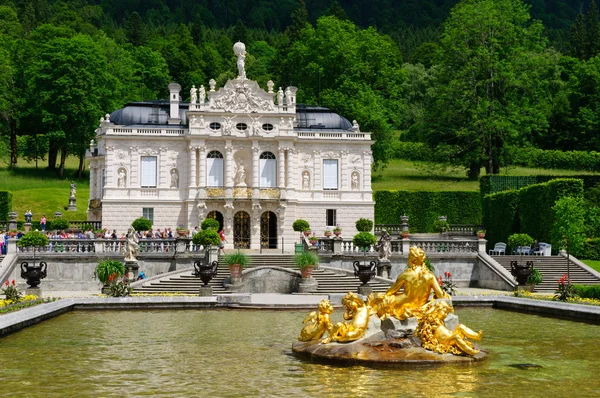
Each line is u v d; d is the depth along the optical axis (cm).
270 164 7350
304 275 5100
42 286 5588
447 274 5362
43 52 9819
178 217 7175
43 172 10250
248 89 7319
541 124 9269
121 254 5725
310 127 7650
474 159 9012
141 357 2617
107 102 10594
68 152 10431
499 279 5722
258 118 7312
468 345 2489
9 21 13075
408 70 13925
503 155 9038
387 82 10800
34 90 10075
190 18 19512
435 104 9581
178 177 7250
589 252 6194
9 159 10769
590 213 6519
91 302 4122
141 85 12456
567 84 11238
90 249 5744
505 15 9050
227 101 7294
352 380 2195
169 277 5247
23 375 2317
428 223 8188
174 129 7256
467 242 6106
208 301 4228
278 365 2442
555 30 18512
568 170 10262
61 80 9681
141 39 15262
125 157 7175
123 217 7119
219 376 2289
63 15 14075
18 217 8206
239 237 7175
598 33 13375
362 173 7456
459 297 4397
